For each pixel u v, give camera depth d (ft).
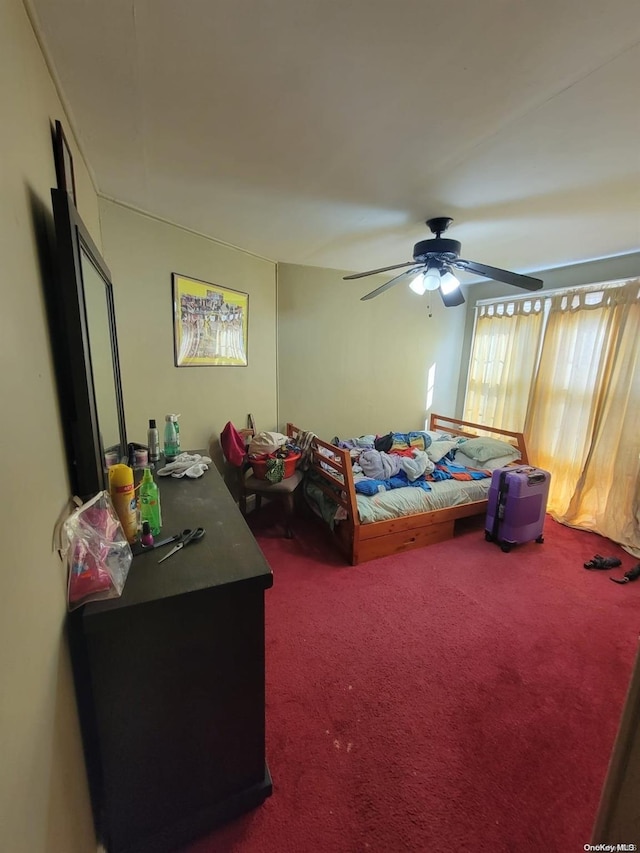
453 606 6.89
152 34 2.99
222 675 3.38
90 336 3.46
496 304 12.69
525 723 4.71
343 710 4.83
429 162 4.99
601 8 2.68
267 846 3.51
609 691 5.18
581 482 10.12
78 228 2.96
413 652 5.80
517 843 3.55
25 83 2.53
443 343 13.97
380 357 12.76
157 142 4.60
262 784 3.81
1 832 1.50
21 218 2.30
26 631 1.92
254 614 3.35
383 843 3.54
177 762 3.41
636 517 8.95
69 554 2.86
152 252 7.11
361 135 4.40
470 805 3.84
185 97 3.78
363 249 9.16
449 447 11.33
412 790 3.96
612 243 8.47
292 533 9.48
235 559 3.54
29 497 2.10
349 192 5.94
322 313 11.37
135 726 3.20
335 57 3.22
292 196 6.11
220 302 8.73
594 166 5.01
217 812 3.60
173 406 7.95
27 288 2.35
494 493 9.02
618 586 7.60
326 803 3.84
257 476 9.26
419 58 3.20
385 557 8.50
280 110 3.97
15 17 2.34
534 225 7.33
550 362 10.95
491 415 13.00
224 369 9.15
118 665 3.04
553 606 6.95
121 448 5.48
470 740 4.49
